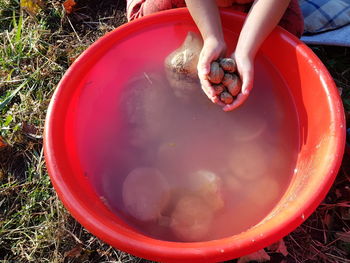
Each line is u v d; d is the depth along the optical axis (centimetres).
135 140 78
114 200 71
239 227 66
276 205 67
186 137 79
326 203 76
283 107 77
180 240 65
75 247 74
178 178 74
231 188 72
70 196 57
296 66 71
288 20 81
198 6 74
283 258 71
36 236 75
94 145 75
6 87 94
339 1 93
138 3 90
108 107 80
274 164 73
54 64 97
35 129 87
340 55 93
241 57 69
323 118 64
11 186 81
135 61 83
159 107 81
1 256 75
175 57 77
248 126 79
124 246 52
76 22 104
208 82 68
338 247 72
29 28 102
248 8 87
